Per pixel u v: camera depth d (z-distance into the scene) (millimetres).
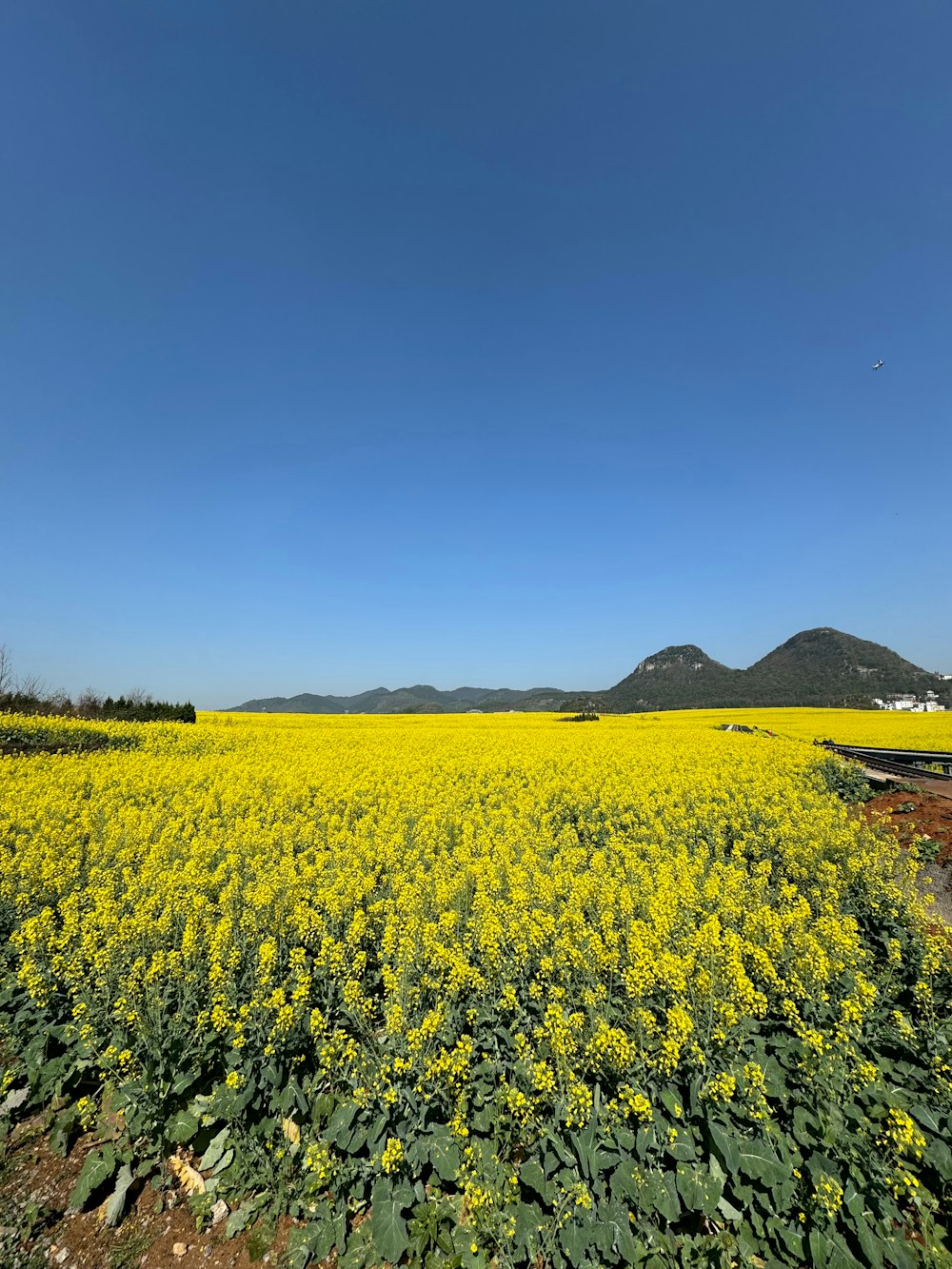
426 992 6477
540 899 8383
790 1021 5844
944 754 22391
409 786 16719
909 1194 4477
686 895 8570
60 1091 5820
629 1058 4918
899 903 8953
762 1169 4441
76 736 24281
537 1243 4238
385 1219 4383
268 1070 5457
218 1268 4453
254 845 11320
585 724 52594
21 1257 4496
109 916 7258
